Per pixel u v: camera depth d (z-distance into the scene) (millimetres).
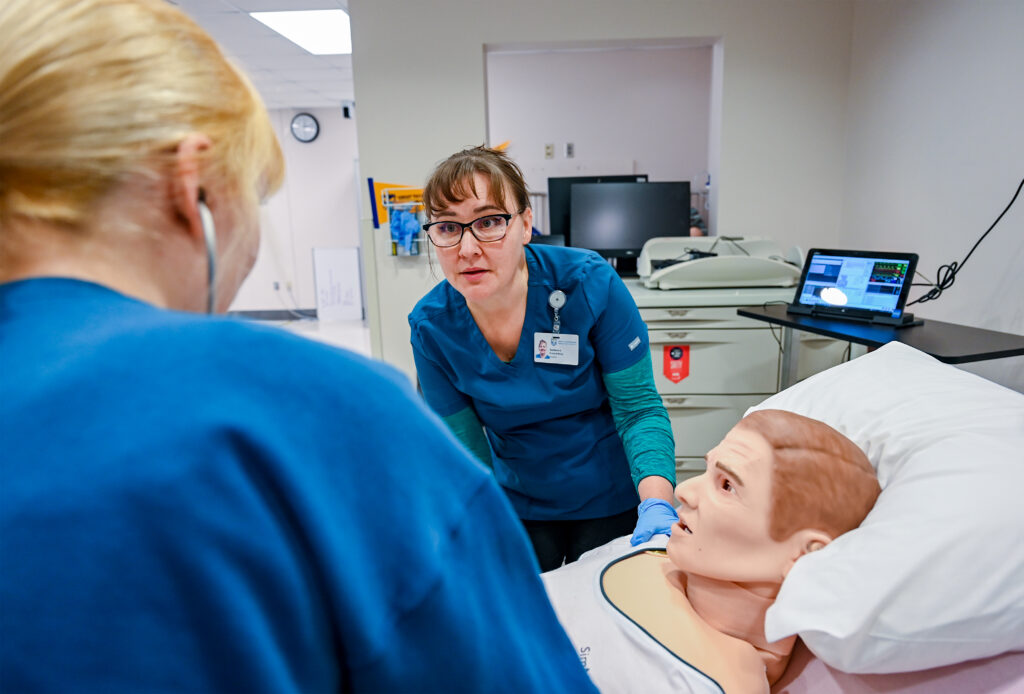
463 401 1318
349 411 317
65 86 294
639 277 2990
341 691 320
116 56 307
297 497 282
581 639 860
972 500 693
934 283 2492
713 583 807
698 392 2449
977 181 2242
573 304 1200
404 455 334
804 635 668
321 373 319
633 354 1252
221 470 265
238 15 3840
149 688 248
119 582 246
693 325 2389
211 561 257
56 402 266
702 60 5199
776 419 792
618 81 5297
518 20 3146
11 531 243
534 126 5422
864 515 771
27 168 293
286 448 286
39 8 300
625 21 3143
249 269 412
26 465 253
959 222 2342
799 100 3182
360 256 6852
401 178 3273
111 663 243
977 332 1776
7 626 238
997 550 659
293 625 283
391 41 3166
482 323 1221
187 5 3645
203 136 332
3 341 287
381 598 314
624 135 5379
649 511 1064
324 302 6957
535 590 421
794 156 3236
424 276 3193
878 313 1949
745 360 2404
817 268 2164
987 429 805
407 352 3273
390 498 321
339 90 6004
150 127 313
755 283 2463
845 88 3164
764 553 756
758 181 3264
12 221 303
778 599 697
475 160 1035
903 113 2693
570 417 1293
